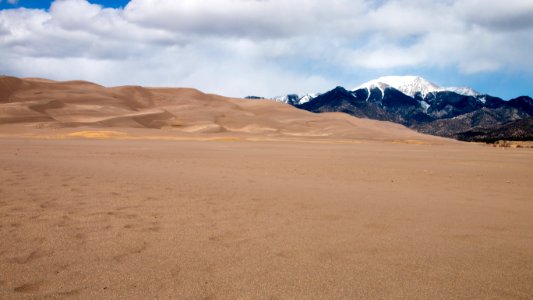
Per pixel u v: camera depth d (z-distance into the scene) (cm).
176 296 446
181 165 2012
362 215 856
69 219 766
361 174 1773
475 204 1014
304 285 479
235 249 610
